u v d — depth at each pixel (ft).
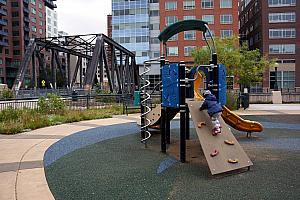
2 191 17.35
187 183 18.69
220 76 26.50
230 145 22.63
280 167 22.07
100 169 22.07
